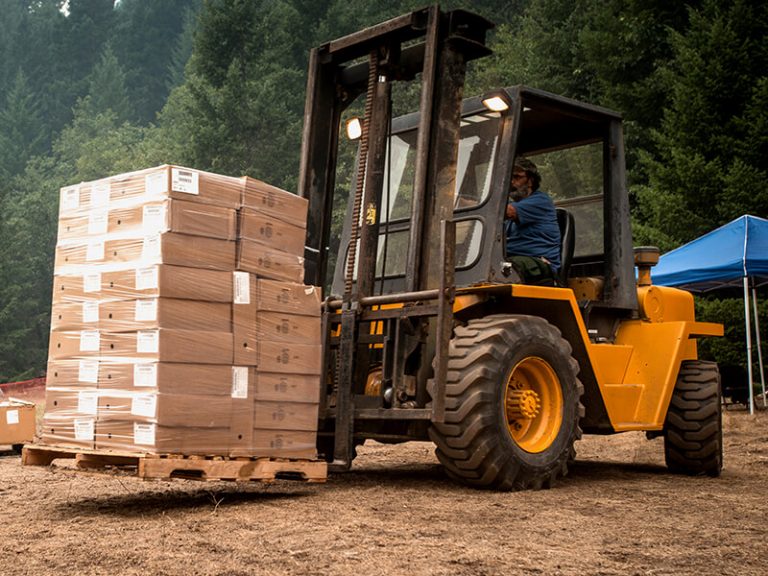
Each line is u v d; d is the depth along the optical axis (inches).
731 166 790.5
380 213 250.5
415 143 262.2
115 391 188.7
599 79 1046.4
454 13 233.6
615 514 190.2
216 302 191.2
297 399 205.3
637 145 978.7
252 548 148.1
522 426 231.5
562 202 276.4
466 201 241.0
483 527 170.6
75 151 3312.0
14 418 350.9
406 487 228.7
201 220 190.2
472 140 244.7
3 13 4960.6
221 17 2014.0
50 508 197.2
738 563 145.0
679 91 835.4
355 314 231.0
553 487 232.2
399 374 224.7
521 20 1658.5
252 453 196.1
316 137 260.8
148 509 192.5
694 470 282.4
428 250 230.5
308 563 137.9
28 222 2429.9
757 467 304.5
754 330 710.5
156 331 182.9
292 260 208.4
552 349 230.4
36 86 4175.7
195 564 137.1
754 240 526.6
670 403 284.5
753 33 852.6
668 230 800.3
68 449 193.0
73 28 4466.0
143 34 4603.8
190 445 185.8
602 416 253.0
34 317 2233.0
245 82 1877.5
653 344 273.4
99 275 195.2
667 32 1015.0
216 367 190.2
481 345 219.0
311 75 261.1
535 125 275.6
